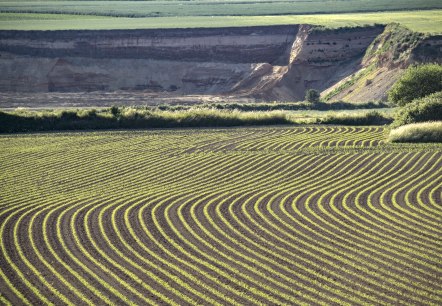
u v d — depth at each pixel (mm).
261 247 60062
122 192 77438
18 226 66375
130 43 194625
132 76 189000
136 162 90688
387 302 49406
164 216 68625
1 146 100375
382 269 55094
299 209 70000
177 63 192125
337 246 60000
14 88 182500
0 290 52125
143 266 56281
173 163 89688
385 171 83062
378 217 67188
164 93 181625
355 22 198125
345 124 116562
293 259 57312
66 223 67062
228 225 65688
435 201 71438
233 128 112812
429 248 59406
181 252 59156
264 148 97062
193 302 49625
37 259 58062
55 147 99312
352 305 48938
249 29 195750
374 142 99062
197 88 186750
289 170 85062
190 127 114062
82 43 194250
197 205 72000
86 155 94625
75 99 168500
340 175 82125
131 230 64750
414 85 123250
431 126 98562
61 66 188250
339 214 68250
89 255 58781
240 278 53688
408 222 65750
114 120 114562
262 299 50031
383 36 180250
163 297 50469
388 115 118250
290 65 182750
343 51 183750
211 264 56469
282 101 173250
